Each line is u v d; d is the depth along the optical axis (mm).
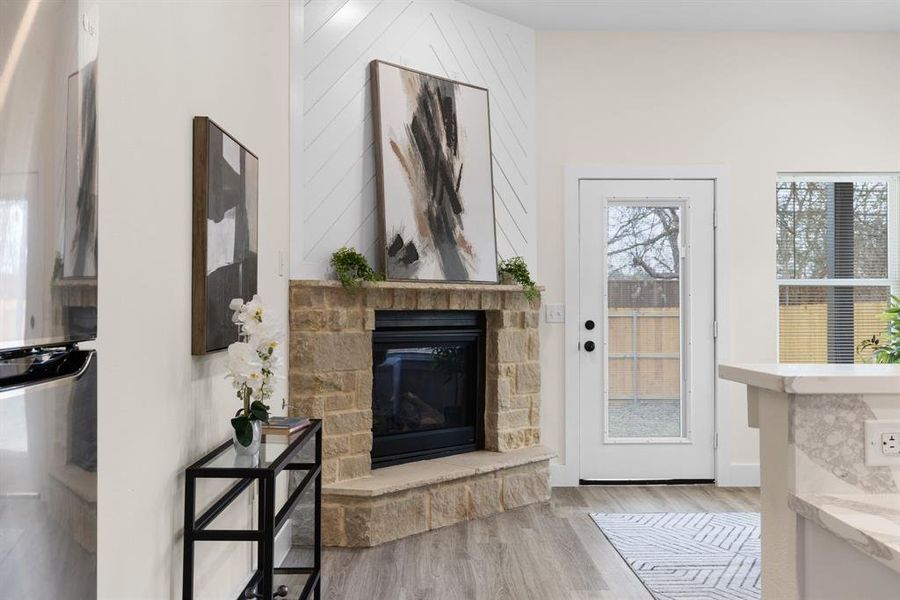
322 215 3803
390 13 4105
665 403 4891
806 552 1363
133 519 1592
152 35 1713
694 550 3475
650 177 4859
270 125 3078
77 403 1102
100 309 1438
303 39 3699
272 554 1819
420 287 3840
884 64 4922
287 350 3488
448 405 4301
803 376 1352
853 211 5051
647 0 4375
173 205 1861
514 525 3891
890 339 5000
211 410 2234
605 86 4863
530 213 4785
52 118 1029
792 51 4918
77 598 1100
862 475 1372
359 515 3502
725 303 4859
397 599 2846
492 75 4613
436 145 4195
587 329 4844
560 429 4824
